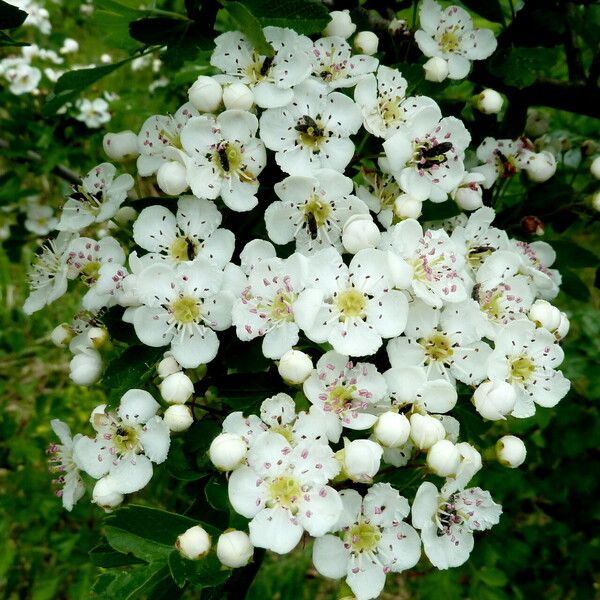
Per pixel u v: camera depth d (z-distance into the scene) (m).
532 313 0.10
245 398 0.10
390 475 0.10
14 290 0.29
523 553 0.16
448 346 0.10
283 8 0.10
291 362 0.09
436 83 0.12
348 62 0.10
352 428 0.09
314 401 0.09
